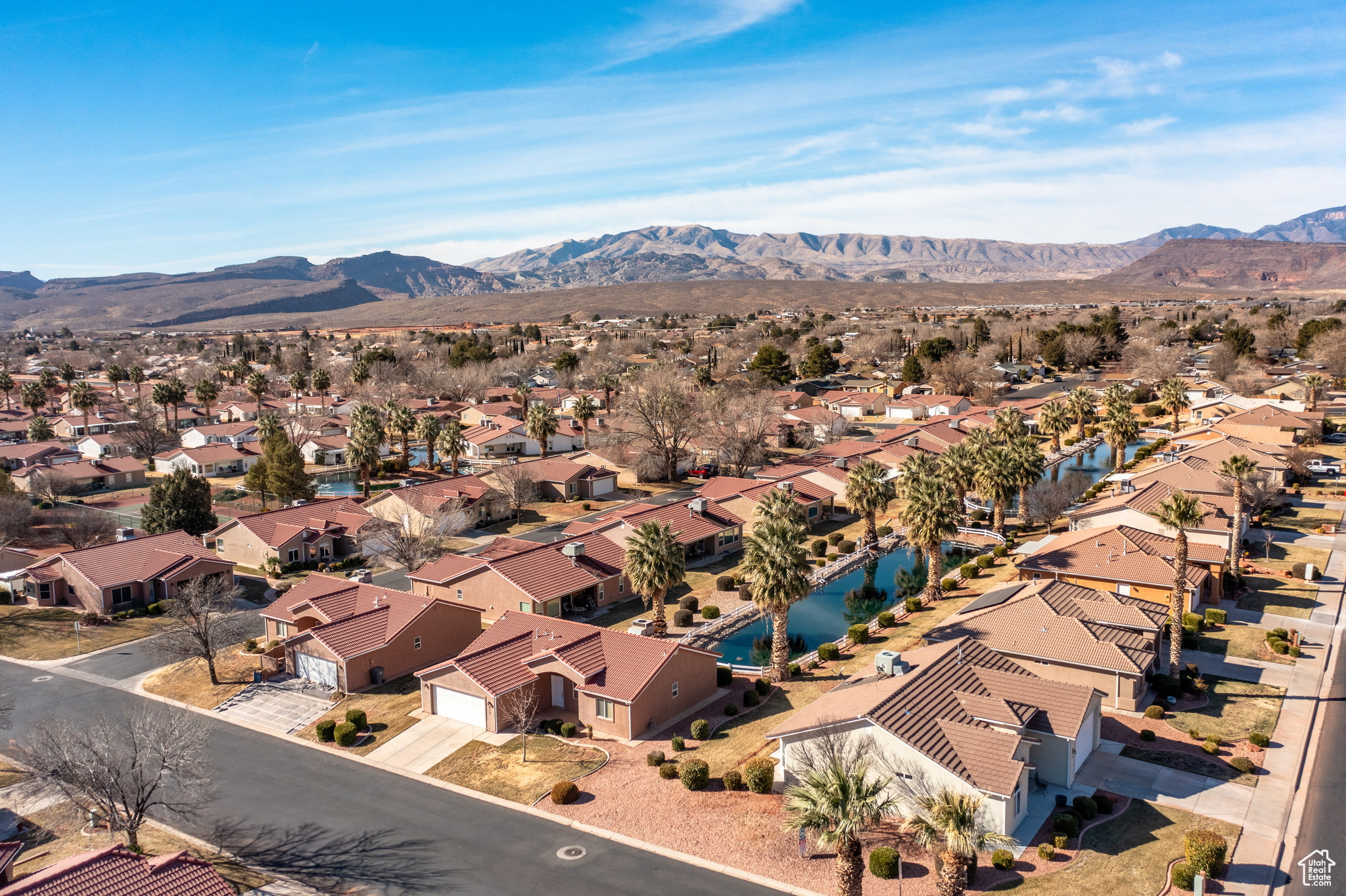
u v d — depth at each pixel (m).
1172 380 130.88
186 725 36.59
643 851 32.19
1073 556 58.94
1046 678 44.12
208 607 51.88
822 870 30.56
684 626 59.19
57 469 104.31
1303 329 179.62
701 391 147.12
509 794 36.84
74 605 64.00
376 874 31.05
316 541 76.12
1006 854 30.28
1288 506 81.25
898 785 33.66
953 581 65.38
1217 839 29.66
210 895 25.05
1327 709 42.12
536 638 47.81
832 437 126.94
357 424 99.31
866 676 42.56
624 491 103.44
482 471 107.88
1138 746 39.03
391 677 50.50
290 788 37.78
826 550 78.00
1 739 42.75
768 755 38.56
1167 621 48.22
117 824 32.97
